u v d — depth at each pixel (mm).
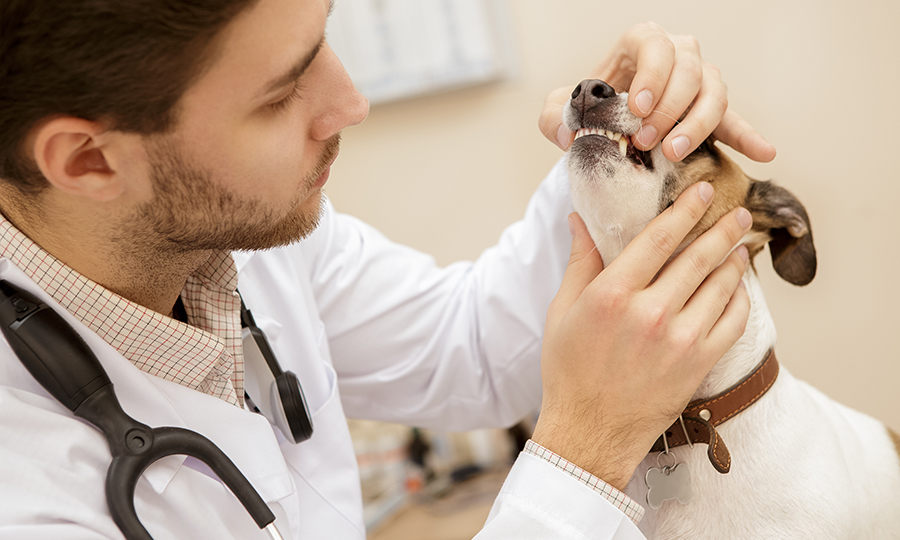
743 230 870
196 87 628
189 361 797
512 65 2059
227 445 818
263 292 1038
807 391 1099
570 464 783
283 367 1001
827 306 1936
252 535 819
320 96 739
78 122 618
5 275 729
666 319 775
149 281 791
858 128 1832
